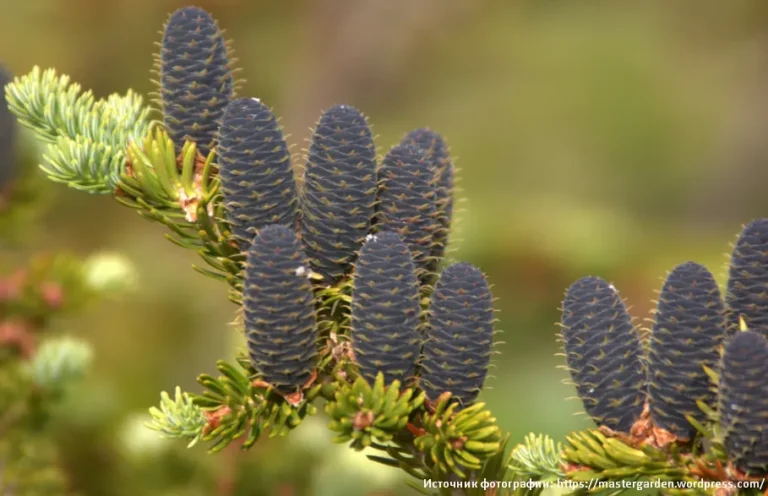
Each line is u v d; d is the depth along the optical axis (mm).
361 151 969
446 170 1014
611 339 945
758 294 944
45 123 1027
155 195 1001
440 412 942
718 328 933
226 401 954
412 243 978
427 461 968
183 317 1889
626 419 946
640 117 2467
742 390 916
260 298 937
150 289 1896
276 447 1218
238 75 2473
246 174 967
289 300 938
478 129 2465
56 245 2006
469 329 943
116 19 2240
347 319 977
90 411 1331
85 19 2225
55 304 1171
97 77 2277
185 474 1216
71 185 1003
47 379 1142
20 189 1177
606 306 947
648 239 1812
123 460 1270
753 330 945
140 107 1040
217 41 998
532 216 1682
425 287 984
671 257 1705
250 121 967
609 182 2457
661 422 941
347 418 937
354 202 969
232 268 986
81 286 1182
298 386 951
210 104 997
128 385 1787
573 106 2475
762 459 921
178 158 1003
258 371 950
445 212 1008
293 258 938
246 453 1214
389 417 937
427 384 948
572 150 2449
